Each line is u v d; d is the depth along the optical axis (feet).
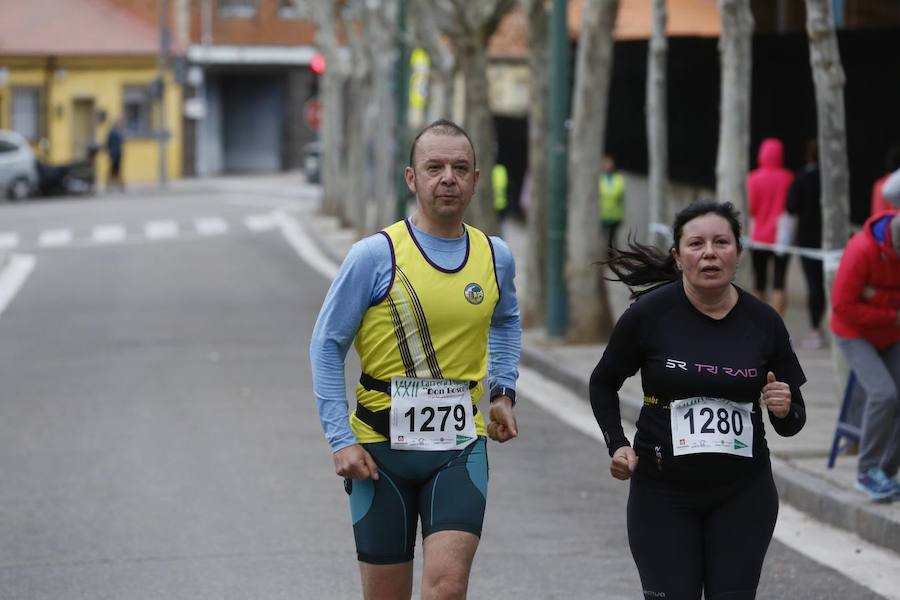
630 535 50.93
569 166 165.17
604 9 152.46
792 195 148.66
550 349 152.46
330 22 357.61
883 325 79.61
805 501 85.35
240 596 67.46
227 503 86.58
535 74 169.89
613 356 51.34
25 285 234.38
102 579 70.64
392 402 49.78
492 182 205.26
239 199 435.53
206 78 554.87
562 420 118.32
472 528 49.32
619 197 216.13
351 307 49.60
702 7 273.13
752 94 201.98
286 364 148.77
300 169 573.33
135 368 146.10
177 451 103.19
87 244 307.17
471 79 204.03
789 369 50.85
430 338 49.83
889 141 180.34
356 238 304.50
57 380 138.62
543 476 95.66
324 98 360.69
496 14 200.03
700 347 50.08
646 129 246.27
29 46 497.05
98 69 507.71
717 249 49.44
